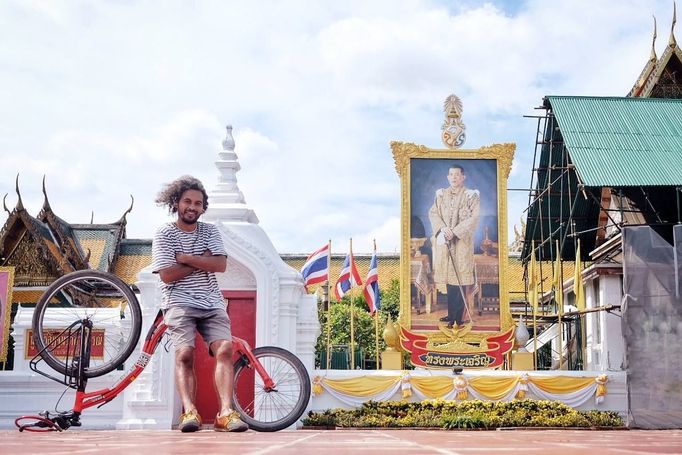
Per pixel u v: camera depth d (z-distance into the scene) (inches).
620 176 846.5
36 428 331.6
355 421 684.1
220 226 689.6
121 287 328.5
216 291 315.9
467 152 849.5
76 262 1589.6
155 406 677.3
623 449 128.3
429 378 737.0
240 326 700.0
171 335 307.1
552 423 687.7
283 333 689.6
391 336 811.4
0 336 812.6
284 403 628.4
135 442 179.6
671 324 741.3
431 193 845.2
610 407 743.1
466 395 732.0
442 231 837.8
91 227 1829.5
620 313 858.1
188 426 290.4
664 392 726.5
